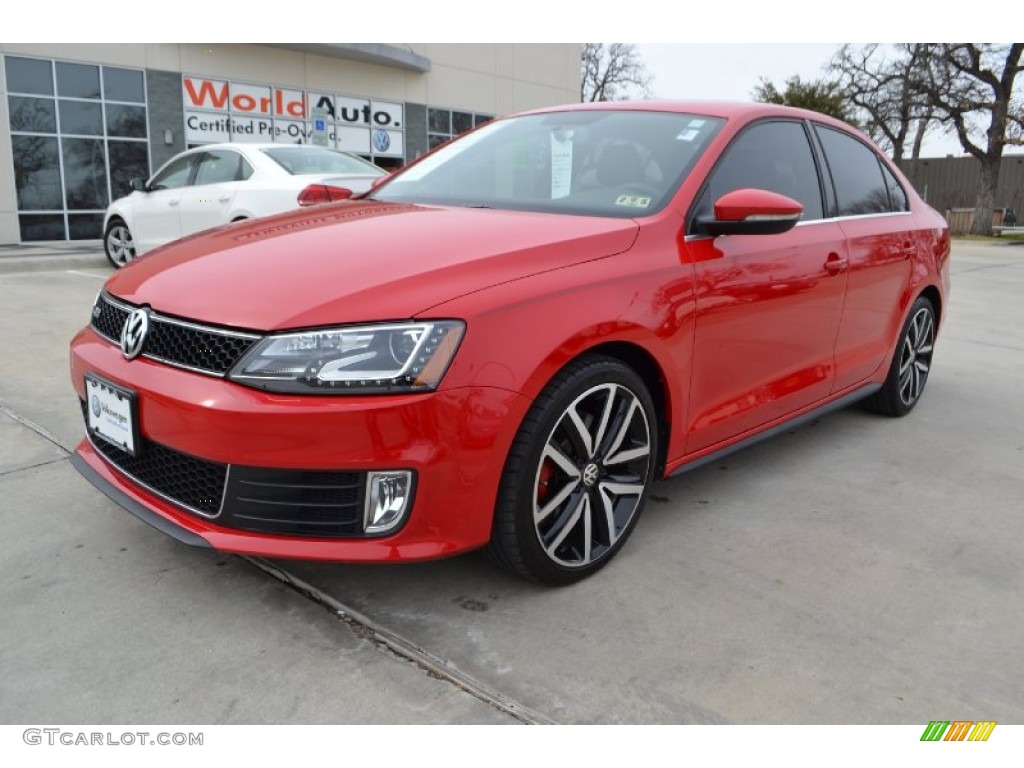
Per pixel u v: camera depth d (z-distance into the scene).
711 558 2.76
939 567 2.76
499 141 3.46
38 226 14.30
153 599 2.38
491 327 2.14
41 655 2.11
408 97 19.69
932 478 3.58
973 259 15.98
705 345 2.79
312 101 17.81
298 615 2.33
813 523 3.07
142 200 9.02
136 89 15.12
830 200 3.61
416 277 2.18
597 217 2.75
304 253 2.44
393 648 2.19
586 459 2.45
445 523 2.15
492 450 2.15
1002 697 2.08
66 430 3.72
